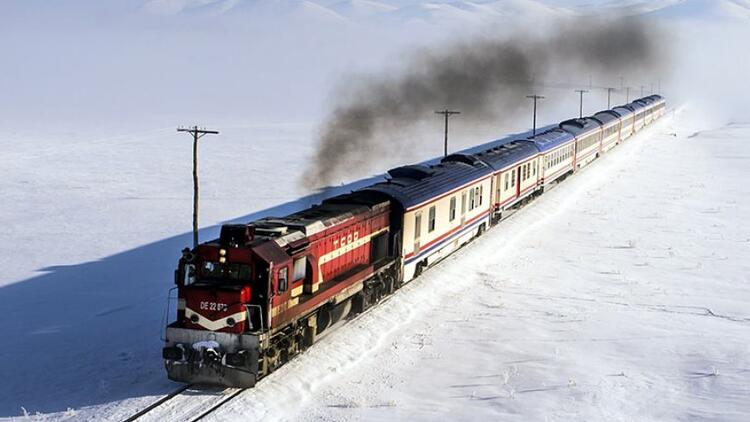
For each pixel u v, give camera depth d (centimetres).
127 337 2358
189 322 1864
